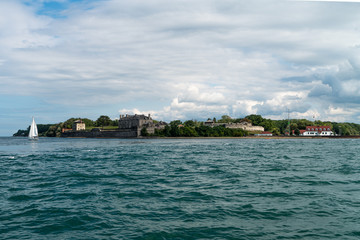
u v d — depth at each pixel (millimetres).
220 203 19203
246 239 13344
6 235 14148
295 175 29859
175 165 39094
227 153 59719
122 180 27922
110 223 15617
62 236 13961
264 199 20125
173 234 14008
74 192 22984
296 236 13633
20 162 45781
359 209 17656
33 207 18828
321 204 18797
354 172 31672
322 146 90000
